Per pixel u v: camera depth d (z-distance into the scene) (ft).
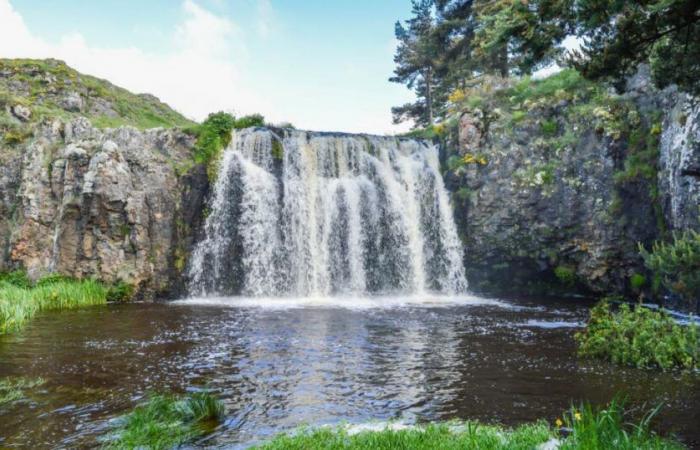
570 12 23.03
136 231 73.10
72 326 50.60
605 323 39.55
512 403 28.19
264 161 83.87
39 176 73.67
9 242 71.92
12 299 59.31
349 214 86.12
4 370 34.42
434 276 87.20
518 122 82.02
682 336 36.17
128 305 67.05
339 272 84.28
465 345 42.83
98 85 118.21
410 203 89.71
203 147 82.02
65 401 28.14
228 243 79.41
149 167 76.74
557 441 19.56
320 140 87.40
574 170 75.25
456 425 23.94
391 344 43.27
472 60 114.83
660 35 23.89
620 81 26.76
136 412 25.63
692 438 22.77
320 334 47.34
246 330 49.26
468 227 84.69
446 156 91.09
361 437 21.61
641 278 68.08
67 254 71.31
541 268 80.84
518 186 79.56
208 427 24.62
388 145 91.56
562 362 37.01
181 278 75.66
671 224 59.88
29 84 104.27
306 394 29.96
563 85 80.89
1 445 22.20
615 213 70.38
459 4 110.42
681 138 55.42
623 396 29.07
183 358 38.11
